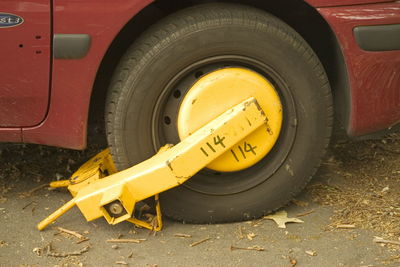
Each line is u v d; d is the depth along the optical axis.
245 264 2.25
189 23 2.29
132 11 2.25
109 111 2.36
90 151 2.89
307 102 2.38
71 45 2.26
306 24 2.54
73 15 2.25
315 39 2.56
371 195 2.58
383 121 2.39
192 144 2.30
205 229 2.42
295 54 2.33
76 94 2.32
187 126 2.34
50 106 2.34
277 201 2.44
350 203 2.53
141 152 2.38
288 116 2.39
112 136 2.37
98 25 2.25
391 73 2.34
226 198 2.41
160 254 2.30
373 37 2.30
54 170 2.78
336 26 2.29
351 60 2.32
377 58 2.32
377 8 2.28
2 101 2.34
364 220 2.44
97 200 2.31
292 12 2.50
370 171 2.73
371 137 2.51
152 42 2.30
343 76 2.39
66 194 2.62
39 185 2.68
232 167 2.38
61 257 2.29
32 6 2.24
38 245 2.35
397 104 2.37
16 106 2.34
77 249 2.33
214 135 2.30
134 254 2.30
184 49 2.30
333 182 2.66
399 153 2.86
